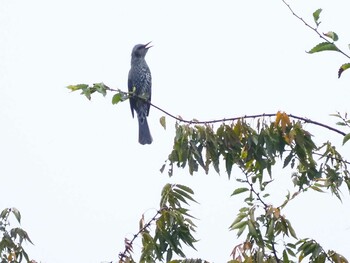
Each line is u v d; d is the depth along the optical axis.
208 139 10.98
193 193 10.69
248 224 9.93
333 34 9.15
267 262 9.92
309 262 10.15
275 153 10.96
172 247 10.41
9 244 12.41
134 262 10.21
